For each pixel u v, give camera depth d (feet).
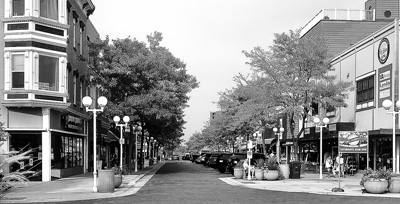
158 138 220.84
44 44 87.04
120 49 111.55
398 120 94.99
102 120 138.62
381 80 102.78
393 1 156.35
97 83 111.14
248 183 85.20
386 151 100.22
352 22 152.35
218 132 202.80
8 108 86.02
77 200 56.59
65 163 99.14
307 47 106.52
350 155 116.37
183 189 72.43
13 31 84.94
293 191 69.97
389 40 99.91
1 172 51.21
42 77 86.89
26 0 85.92
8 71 84.58
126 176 104.01
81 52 113.91
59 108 88.74
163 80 113.50
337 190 68.59
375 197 61.57
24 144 87.71
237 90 143.54
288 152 169.27
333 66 130.52
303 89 103.35
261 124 149.89
